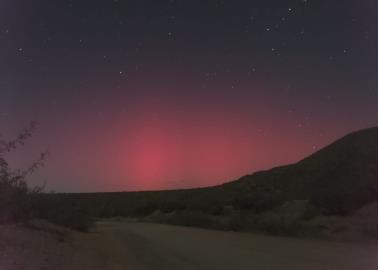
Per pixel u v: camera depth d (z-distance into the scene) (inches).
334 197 1849.2
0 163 647.8
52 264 536.1
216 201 2829.7
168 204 3513.8
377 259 623.8
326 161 3053.6
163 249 812.0
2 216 753.6
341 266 557.0
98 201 4478.3
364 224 1128.8
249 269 541.6
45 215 1098.1
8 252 535.8
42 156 687.7
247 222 1483.8
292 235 1147.3
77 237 984.3
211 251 762.8
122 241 994.7
